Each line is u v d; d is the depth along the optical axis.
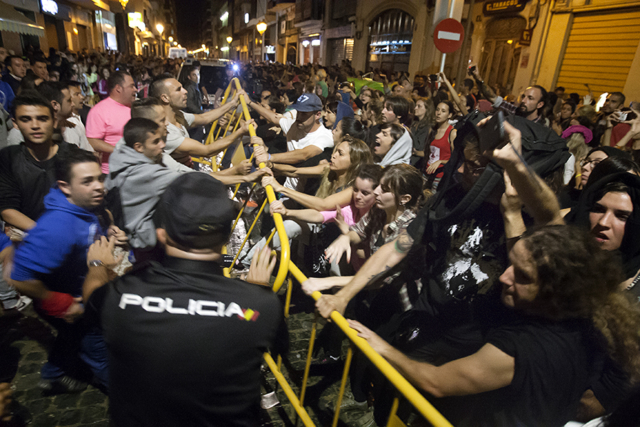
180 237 1.09
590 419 1.25
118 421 1.13
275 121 4.77
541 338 1.11
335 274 2.78
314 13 30.14
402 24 19.08
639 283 1.51
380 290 2.08
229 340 1.07
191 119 4.04
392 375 1.20
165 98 3.36
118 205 2.41
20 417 2.10
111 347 1.08
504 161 1.27
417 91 10.65
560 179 1.61
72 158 1.91
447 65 16.08
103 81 11.70
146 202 2.38
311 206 2.66
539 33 12.41
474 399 1.37
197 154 3.25
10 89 5.54
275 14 43.28
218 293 1.10
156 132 2.33
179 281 1.09
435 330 1.82
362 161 2.84
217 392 1.08
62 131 3.58
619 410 1.10
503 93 13.93
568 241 1.08
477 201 1.51
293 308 3.35
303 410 1.70
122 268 2.39
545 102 4.57
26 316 2.96
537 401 1.12
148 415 1.08
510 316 1.31
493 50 14.42
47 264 1.89
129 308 1.06
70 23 25.36
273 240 3.04
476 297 1.65
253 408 1.17
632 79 9.81
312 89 9.98
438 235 1.83
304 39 33.91
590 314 1.12
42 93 3.34
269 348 1.18
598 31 10.83
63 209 1.95
